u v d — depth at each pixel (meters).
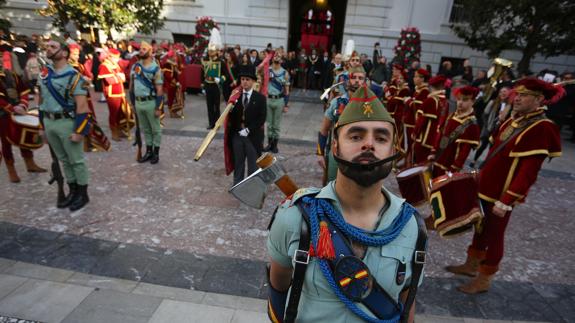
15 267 3.12
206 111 10.20
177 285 3.03
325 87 13.21
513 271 3.63
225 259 3.45
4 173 5.11
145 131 5.80
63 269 3.13
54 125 3.85
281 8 15.30
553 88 2.72
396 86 7.42
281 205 1.25
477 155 7.12
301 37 18.69
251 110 4.48
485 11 11.12
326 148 3.82
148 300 2.83
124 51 11.98
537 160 2.81
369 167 1.06
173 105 8.91
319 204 1.16
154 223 4.02
